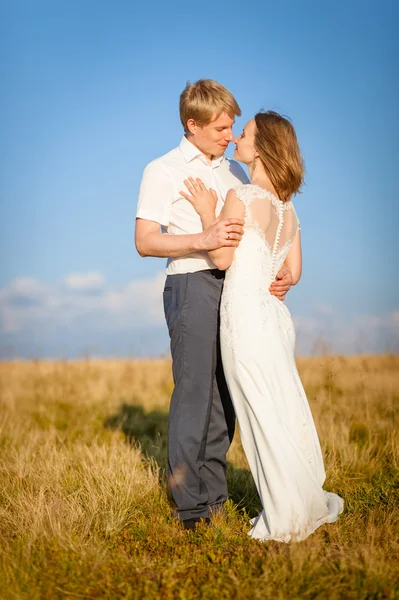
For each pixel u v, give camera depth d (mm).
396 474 4980
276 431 3613
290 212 4031
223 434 4199
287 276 4020
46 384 11297
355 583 3037
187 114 4027
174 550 3607
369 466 5312
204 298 3988
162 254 3902
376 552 3332
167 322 4133
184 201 4078
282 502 3551
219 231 3631
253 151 3934
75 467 5352
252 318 3707
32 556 3395
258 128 3885
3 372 12617
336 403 8023
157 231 4027
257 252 3773
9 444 6613
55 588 3086
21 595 3021
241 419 3770
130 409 8969
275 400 3676
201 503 4055
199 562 3391
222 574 3168
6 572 3191
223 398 4207
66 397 10156
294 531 3500
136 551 3631
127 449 5762
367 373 9016
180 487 4027
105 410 8961
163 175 4047
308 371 10273
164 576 3158
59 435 7008
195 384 4027
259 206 3760
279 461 3570
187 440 4008
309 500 3602
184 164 4113
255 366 3672
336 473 5070
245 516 4180
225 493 4254
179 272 4031
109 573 3215
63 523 3877
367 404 7535
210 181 4145
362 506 4340
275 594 2969
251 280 3766
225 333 3756
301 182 3924
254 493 4793
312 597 2965
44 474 4938
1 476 5074
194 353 4008
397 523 3941
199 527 3904
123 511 4207
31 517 3953
